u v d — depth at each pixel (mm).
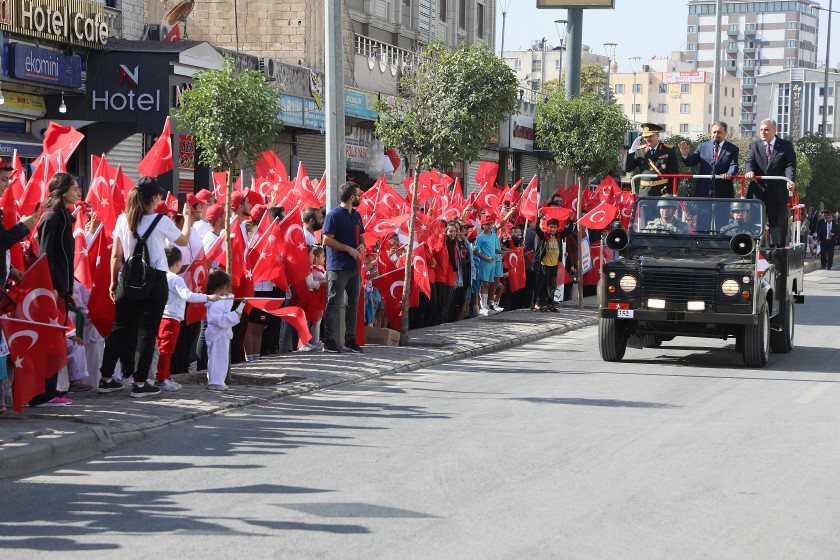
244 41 29469
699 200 15312
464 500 7129
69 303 10578
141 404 10367
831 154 68000
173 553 5953
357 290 14750
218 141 13008
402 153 16578
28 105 20375
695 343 17500
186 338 12453
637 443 9086
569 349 16500
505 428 9727
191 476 7820
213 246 12578
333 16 15266
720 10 40094
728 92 180250
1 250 9148
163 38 24297
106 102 21047
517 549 6055
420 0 37969
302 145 28734
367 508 6926
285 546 6086
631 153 17250
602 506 7008
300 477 7785
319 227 15133
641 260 14445
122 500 7125
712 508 7004
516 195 22562
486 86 16203
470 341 16391
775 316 15891
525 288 22141
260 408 10734
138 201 10469
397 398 11445
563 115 23969
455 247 18344
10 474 7879
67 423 9203
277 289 13742
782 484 7695
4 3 18406
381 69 31750
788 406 11219
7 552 5961
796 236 18047
